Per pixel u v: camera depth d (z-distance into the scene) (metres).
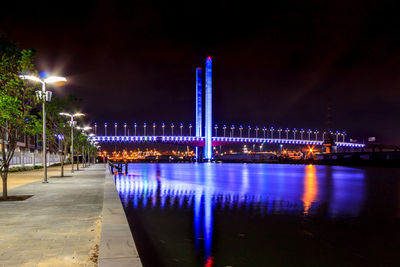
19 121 15.00
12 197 15.66
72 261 6.40
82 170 51.66
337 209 18.08
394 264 8.68
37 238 8.12
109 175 34.69
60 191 18.81
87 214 11.35
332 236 11.51
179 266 8.21
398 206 19.80
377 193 29.17
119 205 12.66
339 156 195.38
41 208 12.64
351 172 92.06
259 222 13.68
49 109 33.66
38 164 61.81
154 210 16.62
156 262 8.50
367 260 8.97
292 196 24.61
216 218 14.48
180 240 10.63
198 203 19.45
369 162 166.12
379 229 12.75
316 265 8.51
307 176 64.25
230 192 27.06
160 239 10.74
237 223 13.41
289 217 15.02
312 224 13.50
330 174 77.50
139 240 10.62
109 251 6.53
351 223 13.91
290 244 10.37
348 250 9.84
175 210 16.64
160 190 27.44
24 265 6.17
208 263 8.48
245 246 10.02
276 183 40.84
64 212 11.74
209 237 11.09
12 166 46.28
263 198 22.77
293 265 8.47
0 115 13.78
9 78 14.66
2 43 13.53
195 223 13.35
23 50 14.88
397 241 10.91
